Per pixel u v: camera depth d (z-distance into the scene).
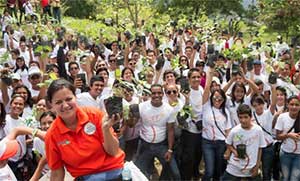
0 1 17.16
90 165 3.26
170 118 6.70
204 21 17.30
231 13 23.88
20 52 11.48
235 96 7.25
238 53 8.34
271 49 10.24
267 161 7.18
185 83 6.91
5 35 13.54
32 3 18.50
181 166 7.26
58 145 3.24
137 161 6.81
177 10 22.39
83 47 11.67
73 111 3.18
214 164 7.02
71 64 9.05
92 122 3.23
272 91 7.29
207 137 7.01
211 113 6.99
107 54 11.83
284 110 7.18
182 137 7.16
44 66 9.25
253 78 8.48
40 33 11.94
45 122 5.54
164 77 7.51
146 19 17.62
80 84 7.30
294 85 9.61
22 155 5.99
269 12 19.69
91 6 24.19
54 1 18.42
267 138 7.13
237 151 6.47
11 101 6.06
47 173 4.84
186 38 14.74
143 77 8.27
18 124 6.05
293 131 6.80
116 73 5.55
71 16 23.88
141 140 6.79
